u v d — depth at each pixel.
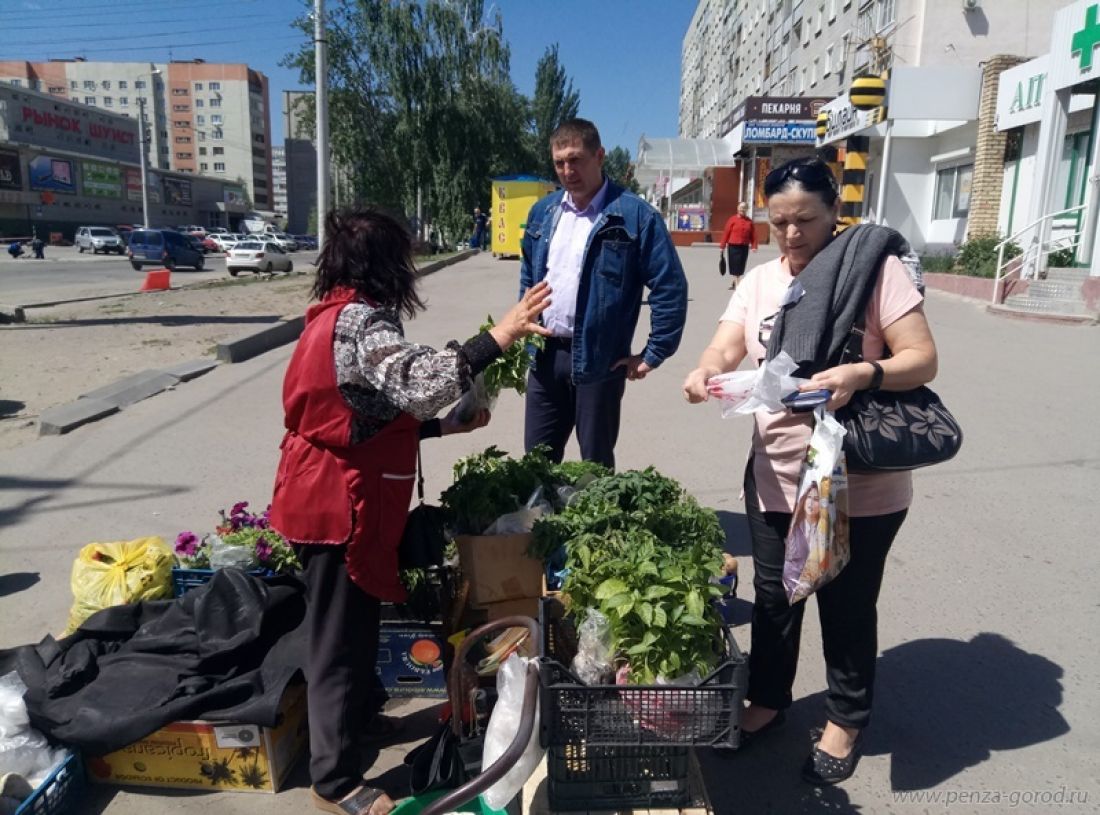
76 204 78.94
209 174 139.12
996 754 3.05
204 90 136.12
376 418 2.47
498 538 3.12
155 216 93.69
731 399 2.60
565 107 69.25
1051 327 12.07
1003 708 3.31
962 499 5.46
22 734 2.76
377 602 2.70
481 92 41.28
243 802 2.81
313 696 2.65
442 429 3.03
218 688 2.78
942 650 3.71
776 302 2.75
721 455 6.59
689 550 2.69
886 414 2.42
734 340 2.88
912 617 4.00
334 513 2.48
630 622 2.43
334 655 2.63
